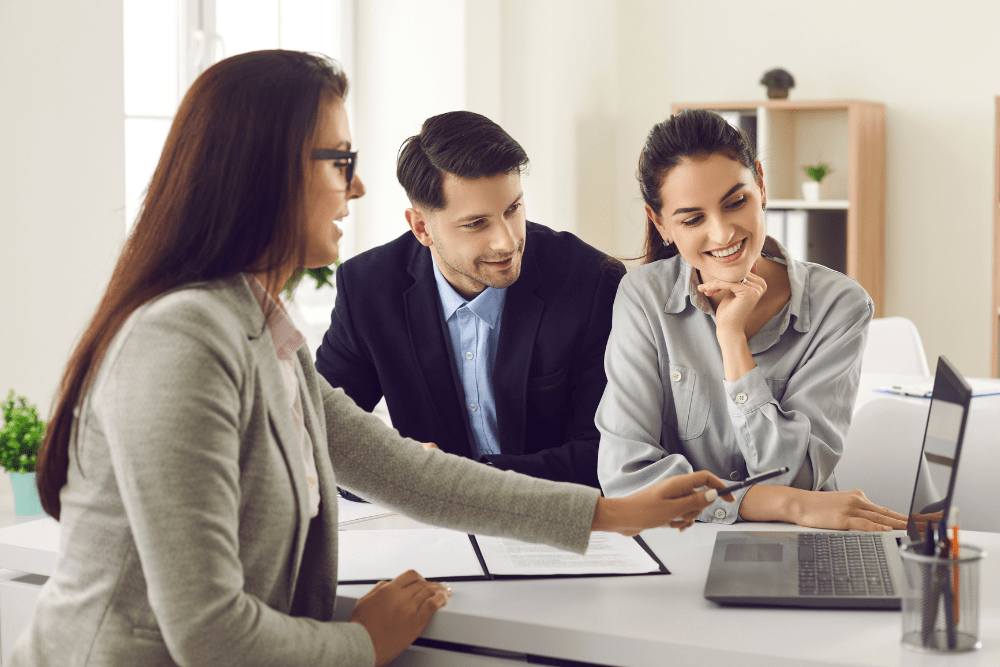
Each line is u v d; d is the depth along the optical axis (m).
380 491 1.36
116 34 2.81
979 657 1.02
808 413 1.64
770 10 4.97
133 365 0.98
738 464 1.72
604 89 5.18
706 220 1.57
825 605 1.17
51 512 1.09
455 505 1.34
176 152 1.08
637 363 1.74
